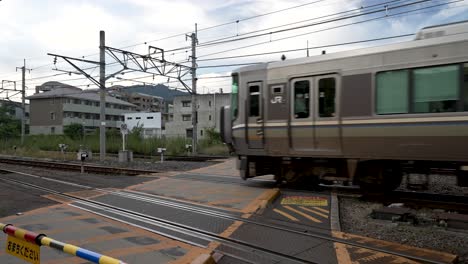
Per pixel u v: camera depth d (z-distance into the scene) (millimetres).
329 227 6820
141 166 18875
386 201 8867
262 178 13336
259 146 10938
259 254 5562
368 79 8938
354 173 9375
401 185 11219
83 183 12984
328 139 9586
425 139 8180
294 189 10719
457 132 7789
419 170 8898
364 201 9047
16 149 35031
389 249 5586
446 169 8844
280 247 5809
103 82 23281
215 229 6840
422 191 10648
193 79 27484
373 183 9469
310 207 8328
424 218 7332
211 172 15773
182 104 67938
